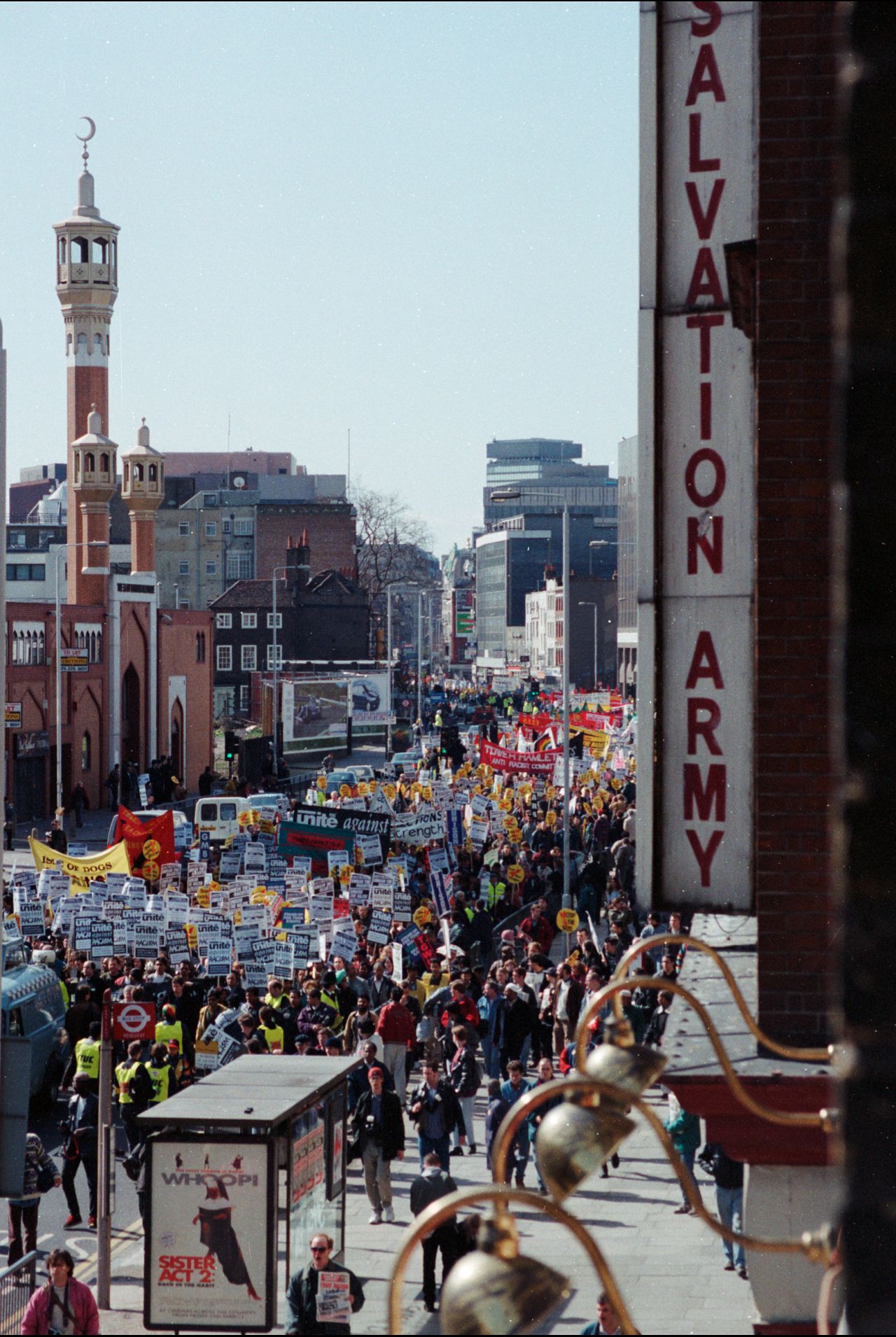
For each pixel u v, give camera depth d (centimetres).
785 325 1362
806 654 1356
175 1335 2503
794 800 1359
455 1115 3266
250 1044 3781
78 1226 3362
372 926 5031
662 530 1583
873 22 504
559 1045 4112
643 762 1575
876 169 504
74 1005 4150
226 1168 2497
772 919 1362
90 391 14338
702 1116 1289
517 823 7456
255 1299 2491
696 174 1580
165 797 12269
